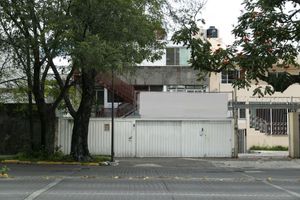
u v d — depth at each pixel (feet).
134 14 76.28
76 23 73.26
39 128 107.34
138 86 148.87
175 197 42.88
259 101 140.46
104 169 78.95
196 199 41.78
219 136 111.75
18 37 80.43
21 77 97.81
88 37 73.00
